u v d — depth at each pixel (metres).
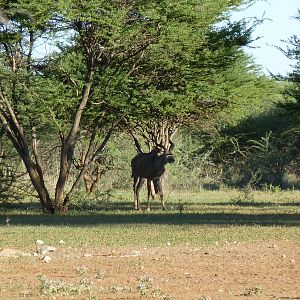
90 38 52.28
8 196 58.25
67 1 48.75
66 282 23.03
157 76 55.38
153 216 48.34
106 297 20.84
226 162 92.19
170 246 31.44
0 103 53.69
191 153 84.38
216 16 54.03
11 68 53.19
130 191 79.69
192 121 65.94
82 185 73.81
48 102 51.84
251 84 60.44
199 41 54.91
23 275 24.36
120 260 27.36
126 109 54.06
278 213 50.72
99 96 53.03
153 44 52.25
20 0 49.16
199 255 28.62
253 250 30.05
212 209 55.38
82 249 30.61
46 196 53.75
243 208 56.44
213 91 55.94
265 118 93.38
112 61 53.75
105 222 43.56
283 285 22.83
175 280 23.48
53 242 32.88
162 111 54.66
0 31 51.59
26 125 56.28
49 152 70.75
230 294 21.36
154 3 50.97
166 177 80.38
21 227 39.88
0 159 60.81
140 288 21.78
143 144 77.00
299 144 90.88
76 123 53.25
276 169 91.38
